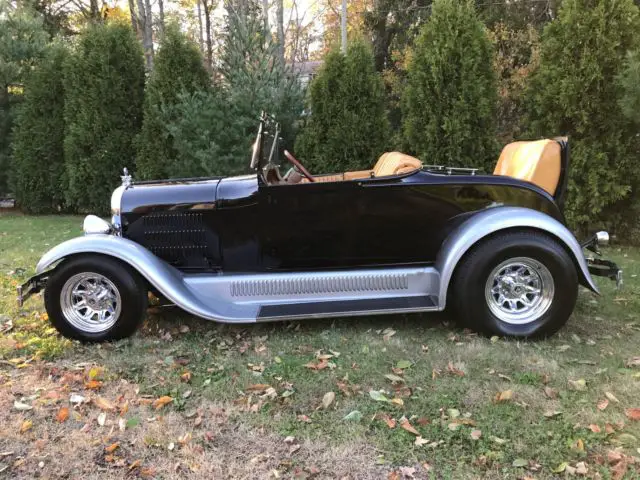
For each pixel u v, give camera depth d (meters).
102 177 9.16
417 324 3.71
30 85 9.70
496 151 6.78
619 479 2.01
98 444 2.32
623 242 6.86
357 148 7.42
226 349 3.34
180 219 3.63
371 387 2.78
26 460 2.21
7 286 4.74
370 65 7.47
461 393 2.69
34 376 2.99
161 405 2.63
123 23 9.28
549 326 3.34
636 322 3.69
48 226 8.43
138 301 3.37
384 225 3.55
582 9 6.16
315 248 3.60
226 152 7.92
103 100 8.89
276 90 8.29
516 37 9.55
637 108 5.39
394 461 2.17
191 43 8.69
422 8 13.83
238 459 2.20
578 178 6.41
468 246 3.29
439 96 6.65
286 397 2.69
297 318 3.36
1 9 10.88
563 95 6.21
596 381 2.79
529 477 2.04
